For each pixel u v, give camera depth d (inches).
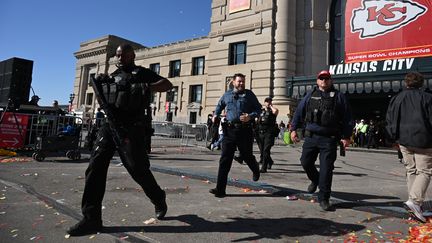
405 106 158.9
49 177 237.3
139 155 128.6
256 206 169.8
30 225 130.0
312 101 173.6
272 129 307.0
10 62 414.6
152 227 131.2
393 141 166.1
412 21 769.6
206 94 1192.2
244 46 1112.8
